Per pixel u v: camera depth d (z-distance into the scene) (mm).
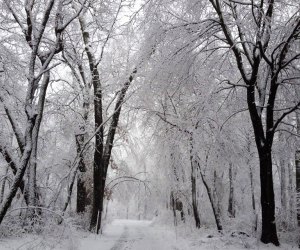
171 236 16547
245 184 29531
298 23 10859
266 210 11352
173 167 19766
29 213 11477
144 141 22391
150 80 14547
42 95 13211
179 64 13375
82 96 18688
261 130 11961
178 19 13648
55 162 19484
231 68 14516
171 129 17875
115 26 17641
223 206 26672
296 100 13320
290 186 16906
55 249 8859
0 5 12883
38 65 16203
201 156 16969
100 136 17078
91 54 17688
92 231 16125
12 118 11156
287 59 12648
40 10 14594
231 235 12469
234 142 17297
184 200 24875
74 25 17328
